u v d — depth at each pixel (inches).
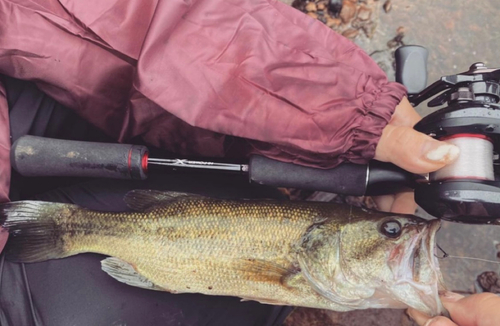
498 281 12.1
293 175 8.8
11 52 8.5
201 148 9.8
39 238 9.9
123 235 9.8
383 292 8.8
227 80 8.1
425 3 13.7
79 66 8.7
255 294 9.5
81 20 8.4
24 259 9.9
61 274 10.2
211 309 10.6
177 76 8.0
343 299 9.1
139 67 7.8
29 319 9.9
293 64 8.3
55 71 8.7
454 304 7.9
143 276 9.8
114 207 10.8
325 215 9.3
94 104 9.2
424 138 7.7
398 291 8.5
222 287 9.6
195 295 10.6
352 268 9.0
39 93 9.6
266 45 8.2
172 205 9.8
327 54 8.4
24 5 8.4
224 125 8.2
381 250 8.8
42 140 8.9
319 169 8.8
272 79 8.2
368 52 13.6
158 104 8.0
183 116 8.1
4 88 9.5
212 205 9.6
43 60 8.6
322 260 9.1
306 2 13.8
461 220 8.2
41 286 10.1
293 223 9.3
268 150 8.9
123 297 10.2
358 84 8.3
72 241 10.0
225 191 10.9
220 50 8.1
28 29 8.4
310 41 8.4
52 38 8.5
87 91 9.0
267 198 10.5
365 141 8.3
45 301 10.0
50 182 11.1
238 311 10.7
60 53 8.6
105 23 8.4
